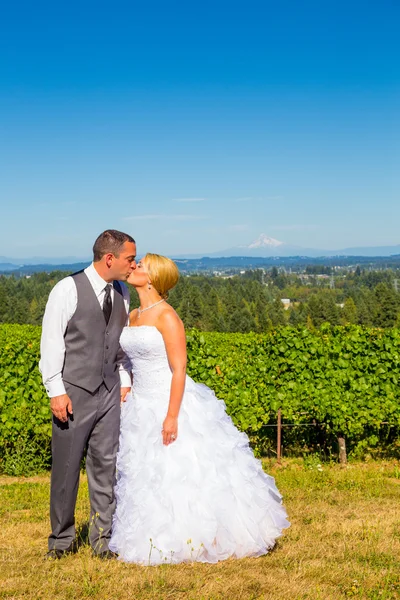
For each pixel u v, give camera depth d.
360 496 6.72
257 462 4.71
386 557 4.43
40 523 5.72
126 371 4.82
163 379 4.55
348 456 9.41
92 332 4.28
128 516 4.30
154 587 3.73
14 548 4.75
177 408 4.43
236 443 4.66
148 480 4.33
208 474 4.37
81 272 4.36
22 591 3.71
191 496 4.28
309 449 9.75
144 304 4.56
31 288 127.06
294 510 5.97
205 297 131.50
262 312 121.50
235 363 9.38
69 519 4.41
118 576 3.92
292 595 3.67
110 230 4.34
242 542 4.31
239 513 4.35
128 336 4.49
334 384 9.07
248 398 9.14
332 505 6.30
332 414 8.98
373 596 3.64
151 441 4.44
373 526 5.27
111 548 4.31
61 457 4.29
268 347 9.34
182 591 3.73
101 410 4.38
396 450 9.70
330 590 3.78
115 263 4.28
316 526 5.30
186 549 4.18
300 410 9.13
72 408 4.25
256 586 3.80
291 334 9.27
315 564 4.23
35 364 8.78
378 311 111.62
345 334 9.74
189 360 9.29
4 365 8.65
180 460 4.38
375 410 9.00
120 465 4.45
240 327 109.38
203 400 4.74
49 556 4.38
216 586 3.77
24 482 8.11
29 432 8.85
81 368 4.27
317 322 114.50
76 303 4.23
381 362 9.09
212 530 4.21
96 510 4.46
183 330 4.54
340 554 4.50
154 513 4.25
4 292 103.06
